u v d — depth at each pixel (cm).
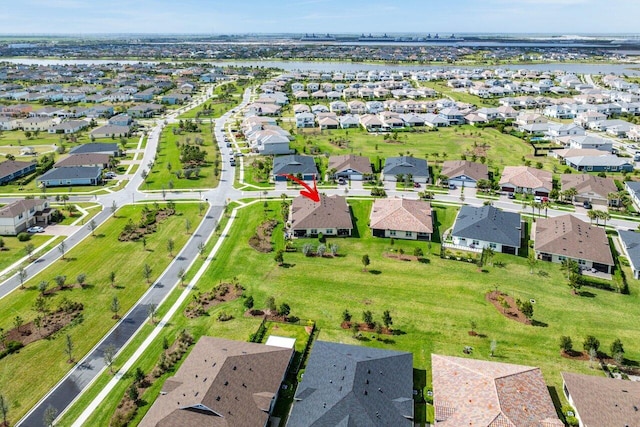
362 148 17375
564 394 5628
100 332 6775
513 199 12362
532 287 8144
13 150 17050
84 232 10256
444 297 7769
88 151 16050
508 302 7644
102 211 11481
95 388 5703
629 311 7488
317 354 6006
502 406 4984
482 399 5134
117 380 5841
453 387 5409
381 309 7419
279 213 11275
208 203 11981
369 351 6019
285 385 5750
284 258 9088
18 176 14038
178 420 4822
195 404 4928
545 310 7438
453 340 6662
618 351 6206
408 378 5647
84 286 8019
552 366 6153
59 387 5712
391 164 14288
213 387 5119
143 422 4912
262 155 16412
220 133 19750
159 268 8681
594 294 7969
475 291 7962
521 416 4938
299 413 5106
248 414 5016
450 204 11944
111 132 18938
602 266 8788
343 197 11831
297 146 17562
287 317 7156
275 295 7781
